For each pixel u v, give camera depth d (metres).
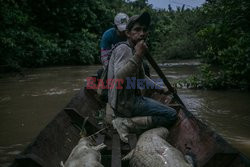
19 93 7.91
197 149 2.59
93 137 3.03
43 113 5.74
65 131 3.11
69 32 19.00
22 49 14.40
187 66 15.70
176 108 3.49
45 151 2.51
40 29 17.05
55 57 16.38
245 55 7.39
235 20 8.05
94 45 19.17
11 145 4.06
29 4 16.91
